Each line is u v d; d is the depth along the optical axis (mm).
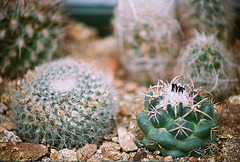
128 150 286
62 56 446
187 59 332
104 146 293
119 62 474
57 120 274
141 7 391
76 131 282
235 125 305
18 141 284
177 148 261
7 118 323
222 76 328
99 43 581
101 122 294
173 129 253
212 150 271
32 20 360
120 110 357
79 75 302
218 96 332
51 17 381
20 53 351
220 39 389
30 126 281
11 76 371
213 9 379
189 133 255
